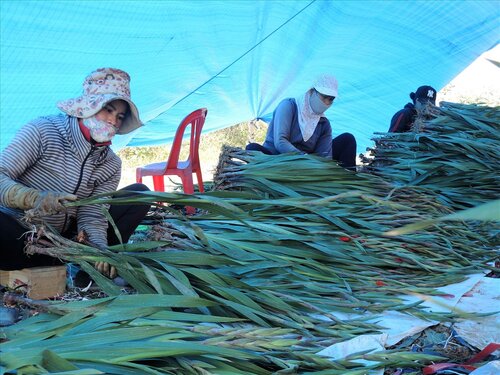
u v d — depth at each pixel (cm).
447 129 516
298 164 402
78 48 425
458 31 757
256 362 208
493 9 719
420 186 445
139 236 381
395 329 259
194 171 558
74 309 208
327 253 308
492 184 481
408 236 354
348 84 834
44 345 184
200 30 517
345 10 647
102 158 303
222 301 237
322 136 545
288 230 326
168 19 465
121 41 451
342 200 384
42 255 285
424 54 795
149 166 561
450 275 328
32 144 285
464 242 383
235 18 536
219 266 278
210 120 754
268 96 747
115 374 176
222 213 263
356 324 255
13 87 419
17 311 231
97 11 401
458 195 464
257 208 356
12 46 391
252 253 288
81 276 298
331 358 215
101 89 286
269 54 662
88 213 306
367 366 211
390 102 879
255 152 421
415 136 506
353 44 737
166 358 193
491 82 1450
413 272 329
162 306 212
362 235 344
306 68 753
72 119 292
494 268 355
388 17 692
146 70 526
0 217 271
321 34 682
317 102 513
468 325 270
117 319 202
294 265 290
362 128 923
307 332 234
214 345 201
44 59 413
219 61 604
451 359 240
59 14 386
